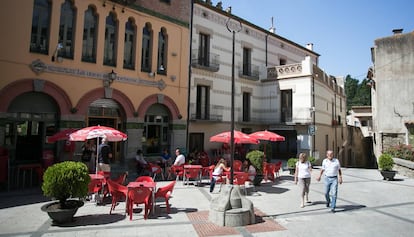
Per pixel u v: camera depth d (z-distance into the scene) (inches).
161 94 593.9
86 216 273.3
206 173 547.2
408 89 677.3
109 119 529.0
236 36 818.8
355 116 1429.6
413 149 611.8
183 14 644.7
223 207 256.2
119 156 539.2
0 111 395.5
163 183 451.2
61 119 454.0
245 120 856.3
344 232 241.0
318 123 821.9
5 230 230.2
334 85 1028.5
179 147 625.6
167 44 610.2
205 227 247.4
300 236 230.1
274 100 864.3
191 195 371.9
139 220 263.9
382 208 321.4
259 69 891.4
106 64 513.3
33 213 277.1
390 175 519.8
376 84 722.2
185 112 641.0
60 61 452.8
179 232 233.9
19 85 414.9
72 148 457.1
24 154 427.5
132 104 544.7
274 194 389.7
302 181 327.0
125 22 542.0
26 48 422.3
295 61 1041.5
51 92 445.1
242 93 836.0
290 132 847.7
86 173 257.4
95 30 506.0
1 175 361.7
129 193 267.7
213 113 740.7
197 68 698.2
